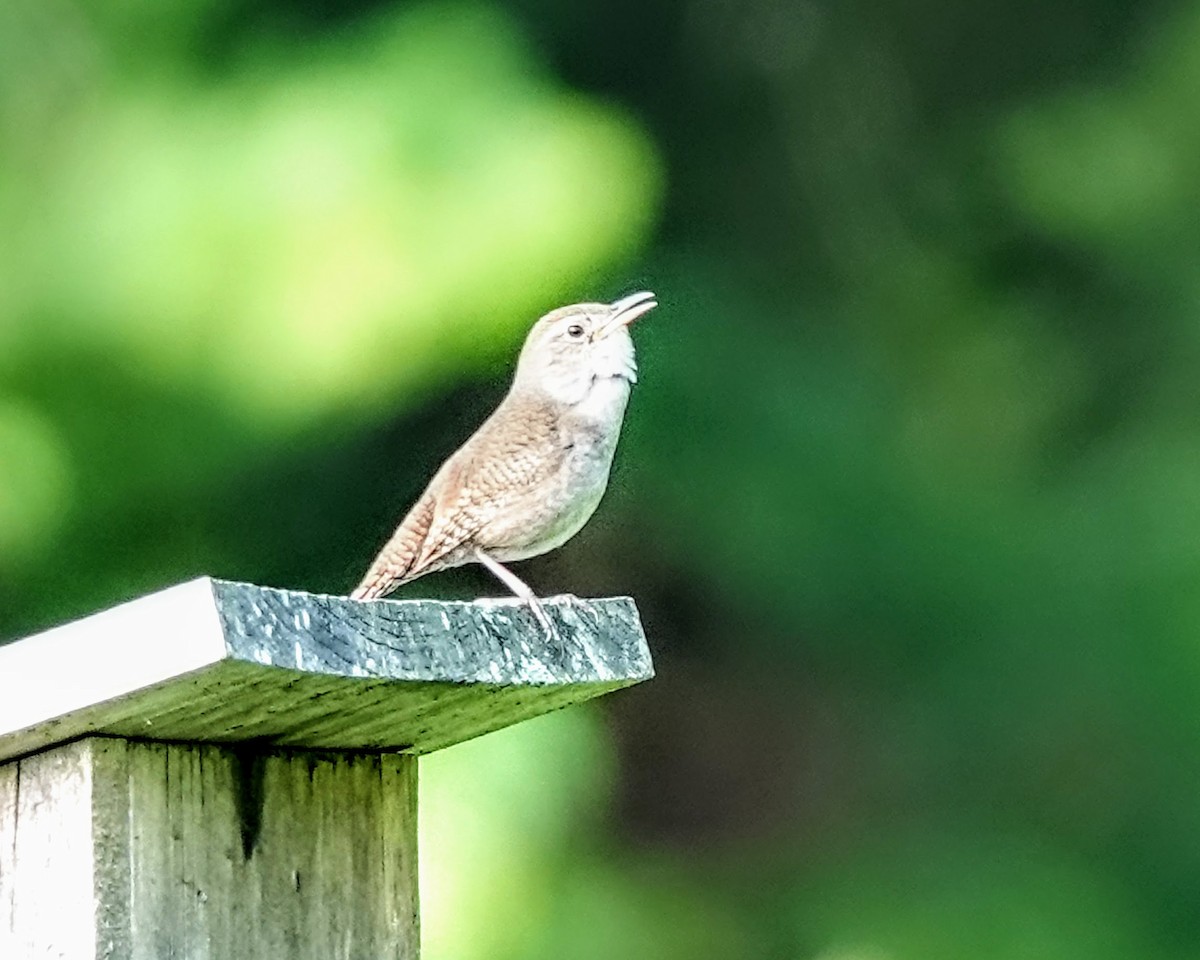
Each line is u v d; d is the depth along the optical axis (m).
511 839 12.70
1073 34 17.52
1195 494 15.77
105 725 6.07
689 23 16.78
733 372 15.80
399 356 13.11
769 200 16.70
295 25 13.86
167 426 13.53
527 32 15.31
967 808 15.47
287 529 14.18
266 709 6.13
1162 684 15.32
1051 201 16.78
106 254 13.19
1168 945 14.91
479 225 13.00
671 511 15.59
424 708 6.36
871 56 17.22
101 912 6.10
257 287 13.04
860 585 15.61
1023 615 15.59
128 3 13.75
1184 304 16.59
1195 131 16.88
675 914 15.48
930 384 16.33
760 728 16.14
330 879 6.48
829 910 15.34
